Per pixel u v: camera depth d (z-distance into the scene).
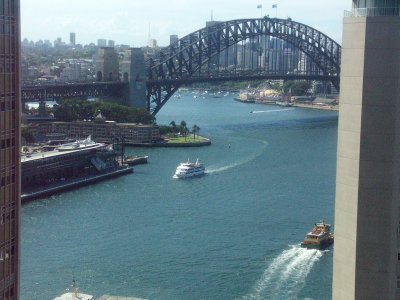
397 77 63.47
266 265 137.38
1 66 76.75
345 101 66.00
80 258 140.38
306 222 169.62
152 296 121.25
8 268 79.62
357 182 65.50
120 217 175.25
